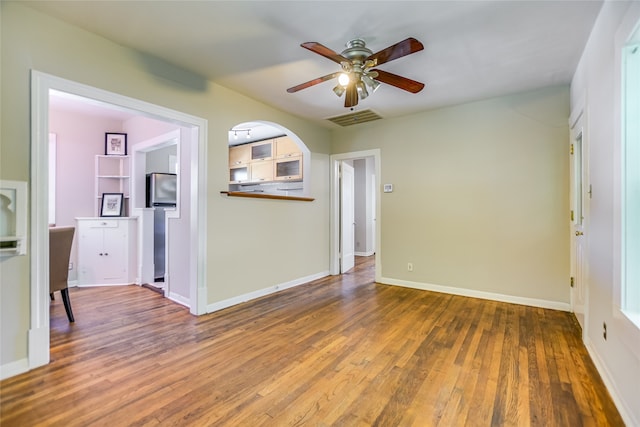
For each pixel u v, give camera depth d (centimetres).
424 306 338
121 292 396
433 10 201
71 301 356
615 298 170
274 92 343
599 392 178
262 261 382
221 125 329
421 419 156
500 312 317
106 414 158
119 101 245
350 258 567
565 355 222
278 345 240
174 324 284
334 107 390
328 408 164
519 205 346
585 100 243
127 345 239
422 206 411
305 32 228
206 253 315
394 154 434
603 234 196
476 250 373
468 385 185
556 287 327
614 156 174
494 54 256
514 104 347
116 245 434
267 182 634
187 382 188
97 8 201
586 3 192
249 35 233
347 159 492
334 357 220
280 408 164
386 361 214
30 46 201
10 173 193
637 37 153
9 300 194
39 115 204
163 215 460
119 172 469
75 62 221
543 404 167
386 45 245
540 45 242
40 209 205
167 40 240
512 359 216
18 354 197
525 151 342
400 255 430
